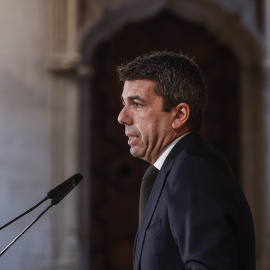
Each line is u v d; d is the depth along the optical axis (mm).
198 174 4648
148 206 5043
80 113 19328
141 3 19875
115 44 20250
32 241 18500
